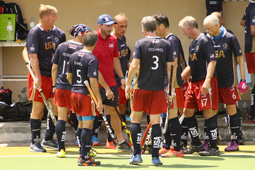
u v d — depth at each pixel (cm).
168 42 2162
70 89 2414
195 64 2427
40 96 2600
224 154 2489
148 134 2319
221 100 2600
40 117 2641
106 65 2545
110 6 3728
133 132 2164
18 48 3734
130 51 3694
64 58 2419
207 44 2370
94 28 3728
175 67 2292
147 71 2127
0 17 3472
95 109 2181
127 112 3388
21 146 2798
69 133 2903
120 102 2797
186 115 2489
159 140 2147
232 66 2573
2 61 3725
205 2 3684
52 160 2328
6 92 3378
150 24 2152
